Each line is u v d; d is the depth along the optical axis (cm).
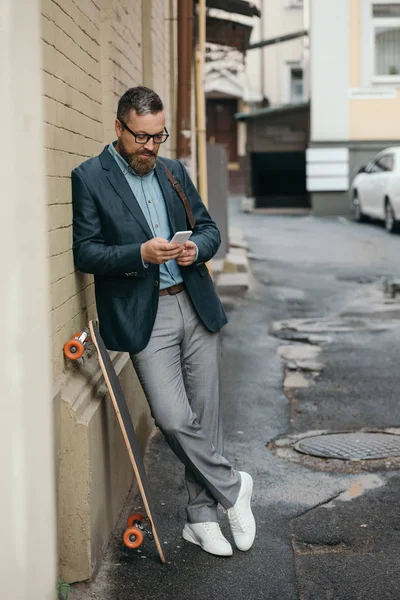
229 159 3506
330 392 655
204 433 393
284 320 936
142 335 362
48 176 336
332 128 2252
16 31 240
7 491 243
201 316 374
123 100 354
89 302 420
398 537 404
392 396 643
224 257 1292
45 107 334
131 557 385
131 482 464
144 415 521
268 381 689
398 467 496
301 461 511
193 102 1158
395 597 350
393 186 1772
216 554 385
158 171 374
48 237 334
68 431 345
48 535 266
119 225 361
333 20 2220
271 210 2464
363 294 1096
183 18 829
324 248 1571
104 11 473
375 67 2253
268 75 3216
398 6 2211
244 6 1193
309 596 351
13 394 241
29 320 246
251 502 447
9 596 245
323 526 417
